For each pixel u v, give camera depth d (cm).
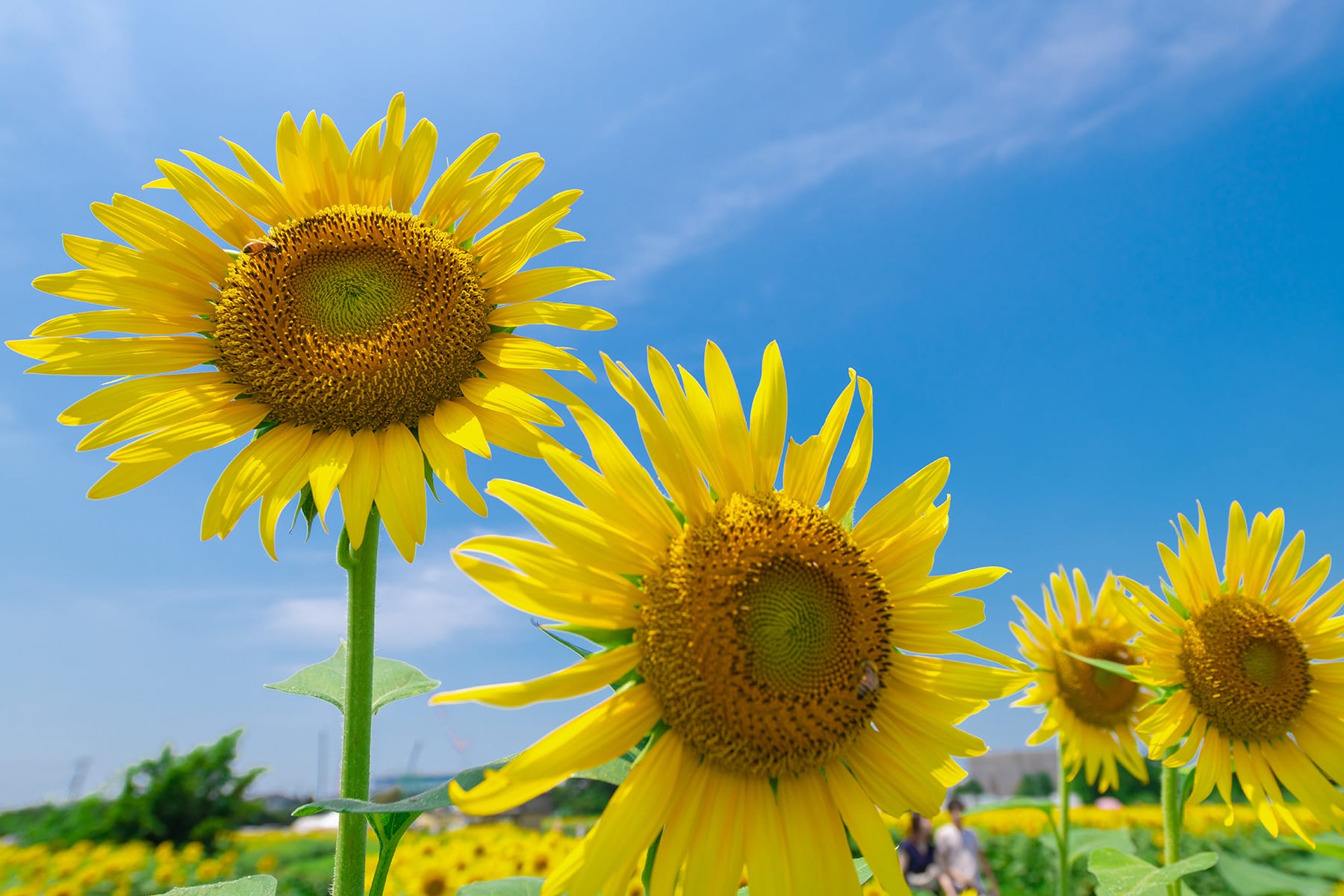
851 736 28
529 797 23
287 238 40
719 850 26
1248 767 49
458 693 23
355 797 32
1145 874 46
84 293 37
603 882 23
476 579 25
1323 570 52
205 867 145
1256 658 49
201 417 36
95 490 34
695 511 29
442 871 91
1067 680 64
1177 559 52
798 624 28
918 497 32
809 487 31
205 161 40
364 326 38
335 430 37
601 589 26
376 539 35
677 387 29
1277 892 71
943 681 30
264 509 33
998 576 31
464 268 40
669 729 27
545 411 36
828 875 27
